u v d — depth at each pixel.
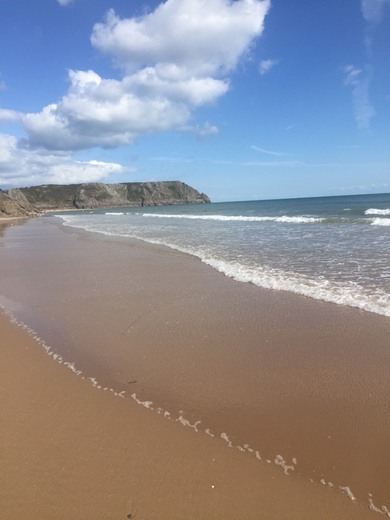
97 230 31.77
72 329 7.16
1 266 14.72
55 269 13.45
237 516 2.81
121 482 3.16
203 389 4.72
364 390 4.48
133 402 4.46
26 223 54.34
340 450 3.50
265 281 9.79
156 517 2.80
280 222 29.30
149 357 5.75
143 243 19.91
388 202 56.19
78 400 4.53
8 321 7.79
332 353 5.50
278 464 3.35
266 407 4.26
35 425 4.02
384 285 8.55
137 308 8.30
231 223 31.30
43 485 3.13
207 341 6.25
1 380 5.15
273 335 6.33
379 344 5.68
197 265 12.68
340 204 60.41
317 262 11.62
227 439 3.72
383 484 3.08
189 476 3.21
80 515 2.83
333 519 2.78
